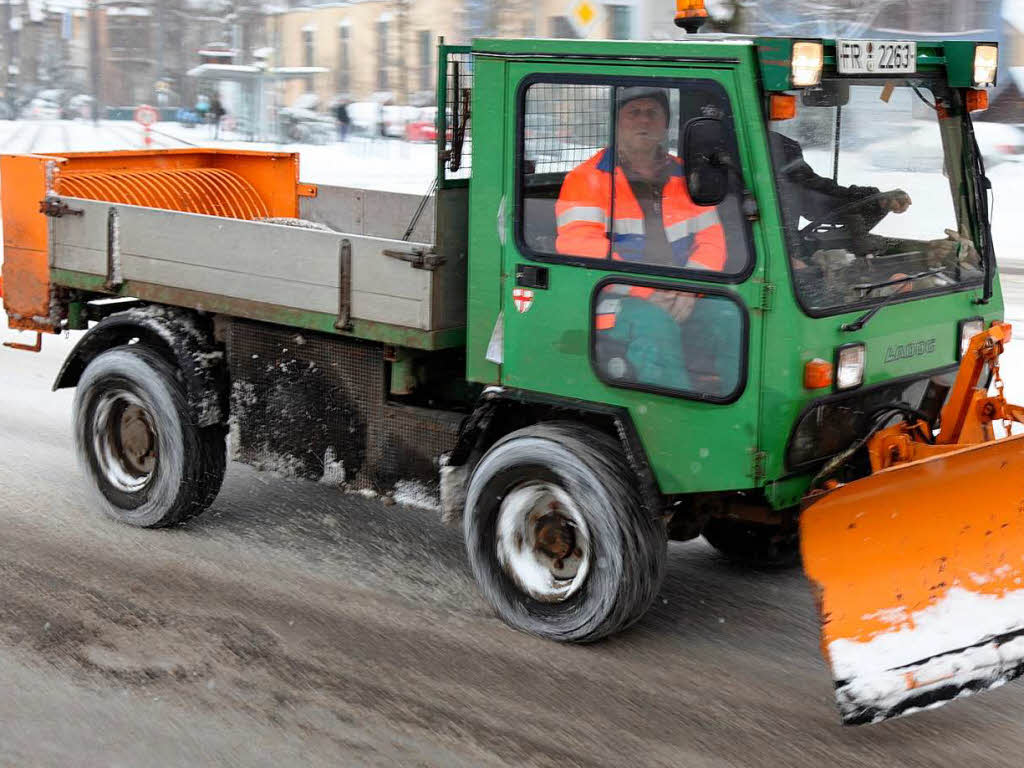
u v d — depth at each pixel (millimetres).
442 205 6766
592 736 5570
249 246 7488
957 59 6527
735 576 7672
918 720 5734
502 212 6539
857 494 5656
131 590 7164
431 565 7711
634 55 5965
